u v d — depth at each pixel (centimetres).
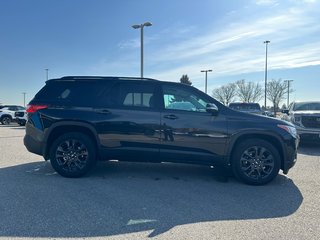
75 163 652
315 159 929
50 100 664
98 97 661
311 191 591
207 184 631
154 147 643
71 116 648
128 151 647
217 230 409
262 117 648
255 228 417
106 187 592
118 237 385
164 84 661
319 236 394
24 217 439
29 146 664
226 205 507
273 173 631
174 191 578
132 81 664
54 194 542
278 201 531
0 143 1195
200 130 636
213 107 617
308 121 1138
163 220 440
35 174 677
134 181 639
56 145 652
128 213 463
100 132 646
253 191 589
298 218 454
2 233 388
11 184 595
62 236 384
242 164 635
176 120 639
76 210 470
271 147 632
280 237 390
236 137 634
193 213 470
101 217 446
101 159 666
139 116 644
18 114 2694
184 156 642
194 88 659
